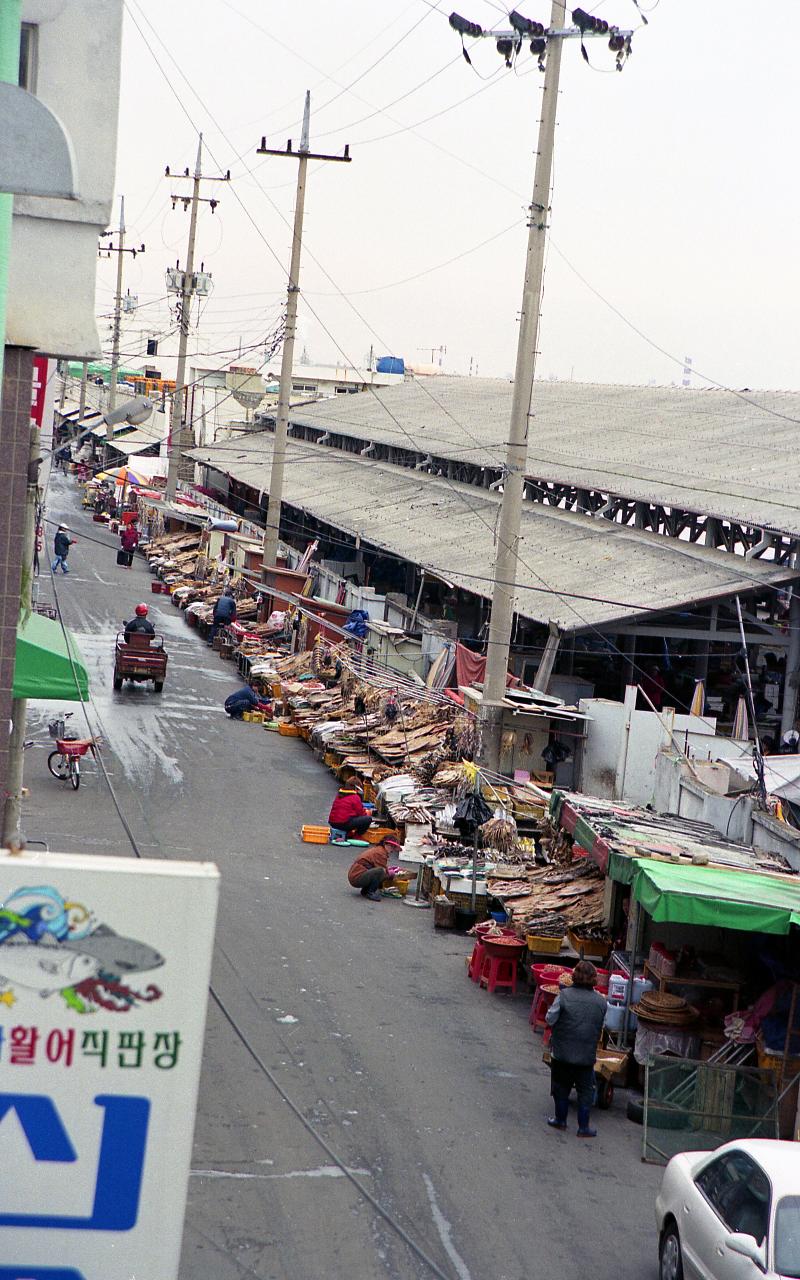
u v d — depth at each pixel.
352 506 47.69
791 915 12.77
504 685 25.02
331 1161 11.02
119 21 11.70
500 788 23.81
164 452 98.06
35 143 4.99
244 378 101.69
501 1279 9.42
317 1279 9.06
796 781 19.48
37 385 20.80
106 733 29.59
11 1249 4.92
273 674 36.28
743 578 27.62
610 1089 13.34
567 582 30.28
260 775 27.45
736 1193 9.05
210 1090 12.18
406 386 80.50
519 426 24.33
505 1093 13.20
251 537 58.41
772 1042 13.28
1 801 11.42
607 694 32.41
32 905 4.89
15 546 11.34
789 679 27.88
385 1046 14.02
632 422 47.44
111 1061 4.94
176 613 50.84
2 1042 4.89
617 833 16.23
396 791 24.28
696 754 23.92
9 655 11.34
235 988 15.20
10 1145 4.90
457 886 19.25
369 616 37.41
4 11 5.91
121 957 4.93
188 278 67.31
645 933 15.49
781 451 36.59
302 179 42.59
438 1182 10.92
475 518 41.41
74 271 11.75
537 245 23.55
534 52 22.98
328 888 20.33
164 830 22.11
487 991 16.48
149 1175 4.96
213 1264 9.06
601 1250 10.14
